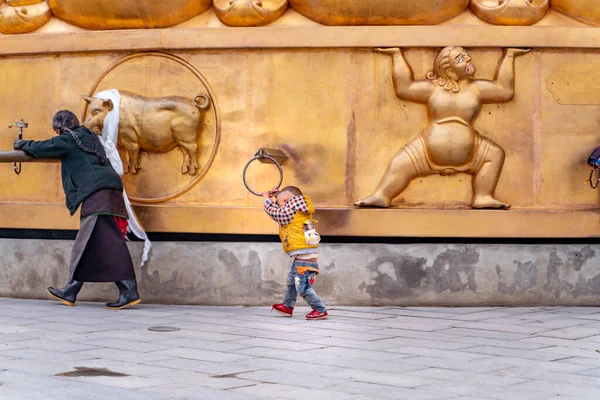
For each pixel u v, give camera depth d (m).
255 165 9.98
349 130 9.91
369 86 9.90
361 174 9.91
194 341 7.42
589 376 6.09
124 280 9.35
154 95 10.12
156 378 5.84
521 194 9.91
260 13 9.87
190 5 10.02
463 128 9.72
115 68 10.22
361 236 9.81
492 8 9.82
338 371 6.17
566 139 9.95
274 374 6.04
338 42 9.82
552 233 9.82
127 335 7.71
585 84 9.95
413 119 9.89
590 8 9.88
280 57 9.95
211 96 10.02
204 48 9.96
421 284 9.82
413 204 9.88
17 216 10.45
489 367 6.39
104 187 9.27
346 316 9.06
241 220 9.84
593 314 9.31
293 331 8.04
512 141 9.90
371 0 9.70
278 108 9.95
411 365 6.44
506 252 9.84
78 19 10.28
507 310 9.59
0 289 10.58
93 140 9.46
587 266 9.93
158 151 10.09
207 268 9.95
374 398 5.32
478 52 9.89
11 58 10.59
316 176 9.93
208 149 10.05
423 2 9.72
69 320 8.63
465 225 9.75
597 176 9.96
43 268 10.39
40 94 10.48
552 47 9.88
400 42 9.80
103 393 5.29
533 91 9.92
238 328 8.21
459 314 9.25
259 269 9.89
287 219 8.84
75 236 10.30
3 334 7.68
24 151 9.19
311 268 8.78
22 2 10.53
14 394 5.22
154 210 9.99
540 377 6.04
